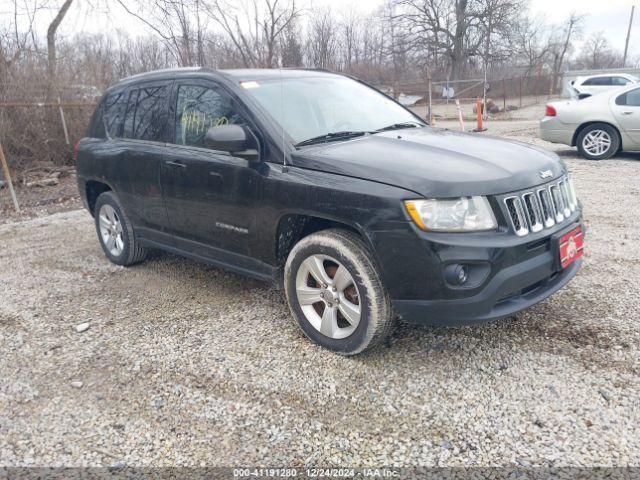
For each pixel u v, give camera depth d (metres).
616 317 3.62
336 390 2.99
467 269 2.85
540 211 3.10
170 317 4.05
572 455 2.41
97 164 5.10
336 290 3.26
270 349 3.47
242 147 3.47
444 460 2.43
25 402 3.04
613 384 2.89
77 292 4.68
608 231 5.55
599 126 9.64
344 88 4.45
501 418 2.68
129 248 5.06
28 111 10.90
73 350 3.61
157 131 4.46
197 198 4.02
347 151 3.31
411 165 3.03
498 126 17.95
